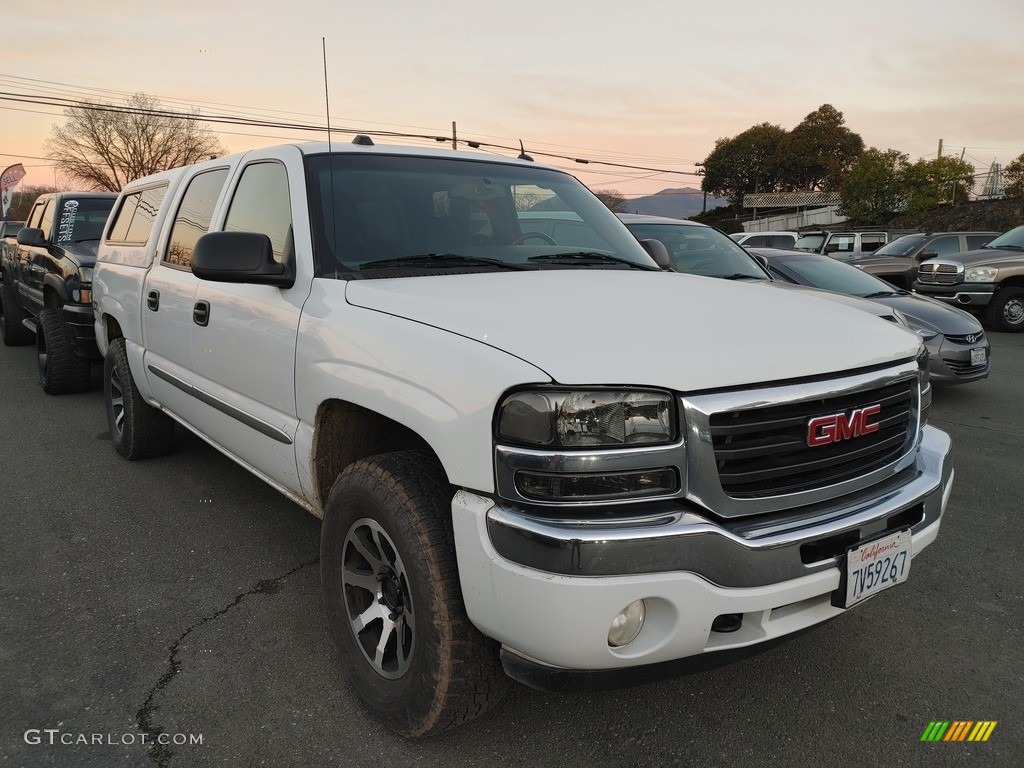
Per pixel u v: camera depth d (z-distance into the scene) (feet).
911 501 7.27
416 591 6.79
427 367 6.77
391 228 9.53
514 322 6.75
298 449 8.81
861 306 18.11
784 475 6.48
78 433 18.39
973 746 7.47
